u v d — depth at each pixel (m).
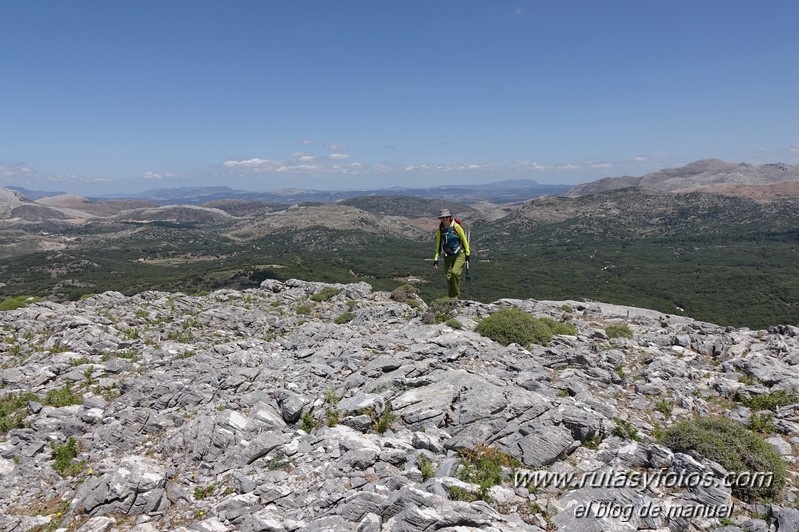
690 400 12.54
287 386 13.70
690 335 19.16
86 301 30.98
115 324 24.48
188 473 9.84
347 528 7.25
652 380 13.84
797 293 170.50
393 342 16.70
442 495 7.73
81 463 10.57
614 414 11.38
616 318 24.62
